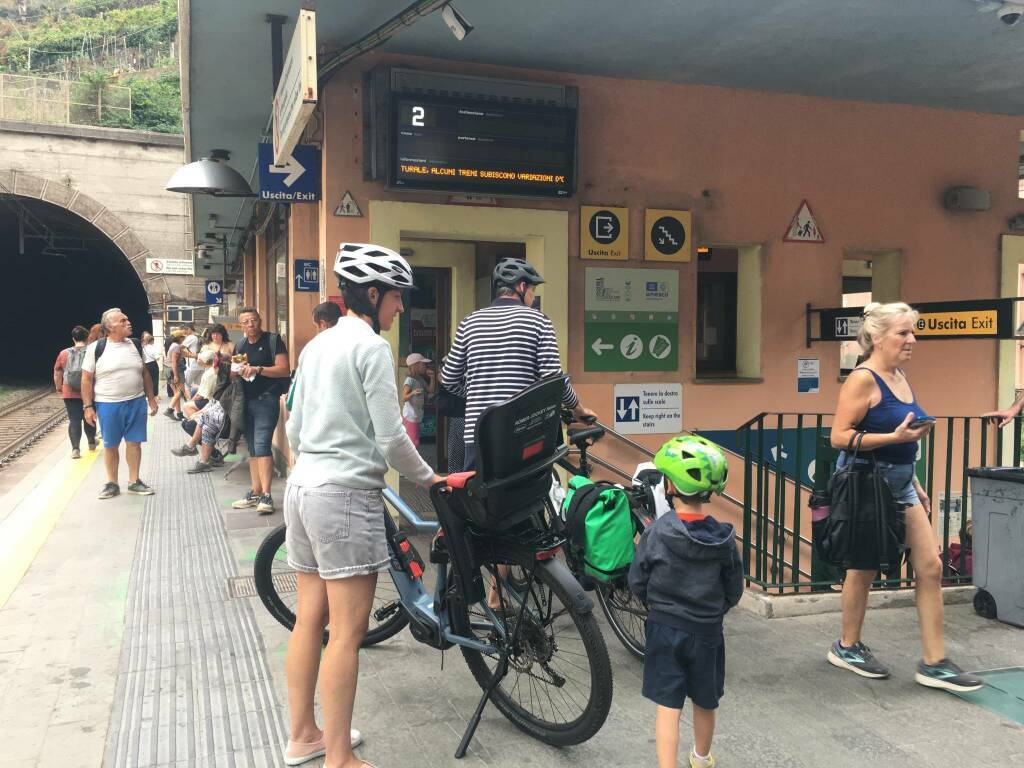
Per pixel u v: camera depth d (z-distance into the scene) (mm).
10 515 7105
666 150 6793
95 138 28391
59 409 21656
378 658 3832
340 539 2645
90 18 76188
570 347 6582
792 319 7223
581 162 6562
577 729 2889
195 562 5488
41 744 3027
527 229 6414
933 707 3322
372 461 2719
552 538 3012
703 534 2586
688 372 6926
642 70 6457
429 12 4867
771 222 7121
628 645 3900
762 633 4184
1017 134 7875
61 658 3836
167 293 29516
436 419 8648
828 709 3303
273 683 3545
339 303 6027
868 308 3621
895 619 4371
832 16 5320
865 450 3504
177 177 6973
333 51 6035
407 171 5840
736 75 6590
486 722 3199
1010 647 3975
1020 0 4969
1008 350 7848
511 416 2803
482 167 6020
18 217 32281
